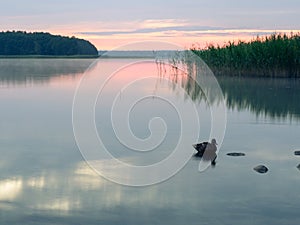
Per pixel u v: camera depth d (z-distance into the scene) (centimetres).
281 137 1511
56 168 1140
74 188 991
